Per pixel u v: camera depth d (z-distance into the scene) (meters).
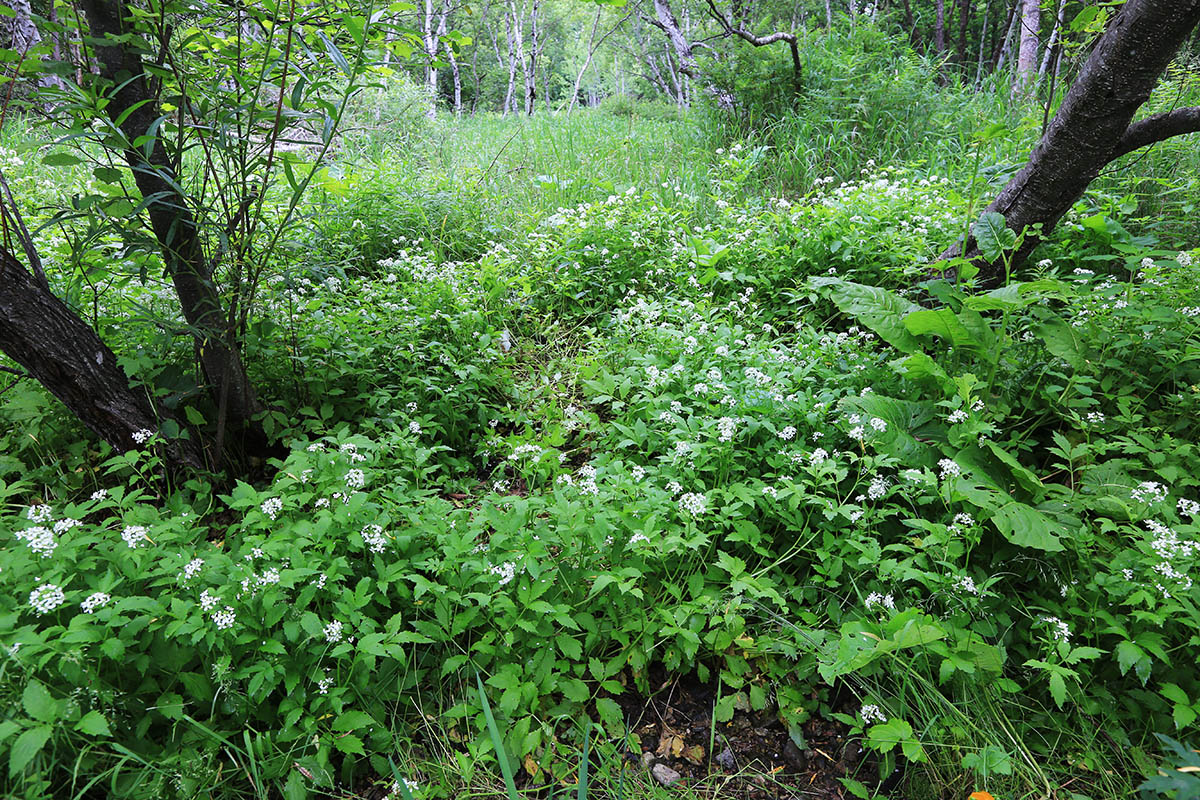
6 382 3.41
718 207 6.12
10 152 5.29
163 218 2.75
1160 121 3.75
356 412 3.70
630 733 2.35
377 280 5.14
